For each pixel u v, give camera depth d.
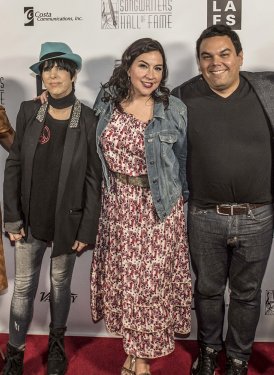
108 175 2.30
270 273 2.81
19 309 2.41
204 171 2.21
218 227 2.26
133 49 2.12
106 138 2.21
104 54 2.65
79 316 2.94
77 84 2.69
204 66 2.14
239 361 2.50
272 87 2.16
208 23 2.58
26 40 2.66
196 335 2.93
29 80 2.70
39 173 2.24
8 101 2.72
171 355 2.76
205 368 2.51
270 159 2.19
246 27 2.58
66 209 2.28
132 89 2.20
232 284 2.43
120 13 2.61
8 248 2.86
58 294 2.47
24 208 2.28
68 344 2.87
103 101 2.27
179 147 2.25
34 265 2.39
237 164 2.16
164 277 2.33
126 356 2.76
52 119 2.23
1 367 2.60
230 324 2.49
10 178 2.28
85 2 2.61
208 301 2.45
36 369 2.61
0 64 2.69
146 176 2.22
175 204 2.30
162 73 2.19
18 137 2.27
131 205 2.25
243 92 2.17
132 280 2.31
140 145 2.16
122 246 2.30
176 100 2.23
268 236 2.30
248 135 2.14
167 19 2.60
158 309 2.35
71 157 2.21
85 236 2.32
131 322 2.36
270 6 2.55
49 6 2.62
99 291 2.54
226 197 2.21
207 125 2.17
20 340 2.46
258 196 2.22
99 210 2.34
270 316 2.86
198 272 2.39
